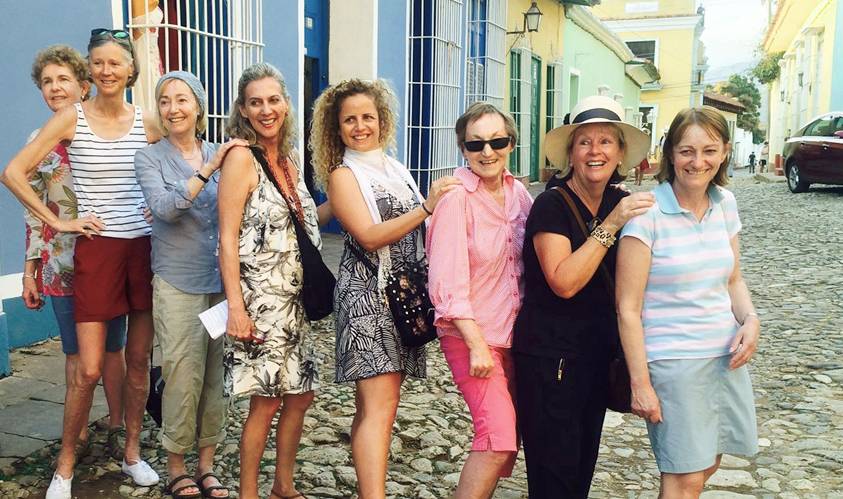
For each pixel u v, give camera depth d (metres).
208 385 3.47
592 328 2.70
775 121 38.94
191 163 3.36
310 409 4.50
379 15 9.14
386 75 9.47
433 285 2.73
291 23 7.41
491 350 2.77
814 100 25.77
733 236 2.68
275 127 3.06
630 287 2.55
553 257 2.64
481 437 2.74
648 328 2.58
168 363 3.28
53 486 3.35
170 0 6.08
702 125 2.46
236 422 4.29
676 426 2.53
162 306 3.27
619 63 27.48
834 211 14.06
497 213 2.79
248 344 3.04
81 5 5.39
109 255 3.29
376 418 2.95
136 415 3.56
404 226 2.82
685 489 2.57
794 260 9.34
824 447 4.05
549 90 18.75
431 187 2.79
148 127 3.46
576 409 2.69
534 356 2.70
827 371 5.24
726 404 2.59
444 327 2.81
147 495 3.46
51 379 4.75
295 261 3.08
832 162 16.73
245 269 3.02
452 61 10.99
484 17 12.80
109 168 3.32
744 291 2.72
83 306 3.27
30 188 3.19
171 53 6.07
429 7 10.39
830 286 7.86
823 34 24.45
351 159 3.03
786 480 3.69
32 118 5.18
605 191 2.86
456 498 2.74
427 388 4.94
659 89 36.06
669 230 2.53
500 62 13.55
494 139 2.75
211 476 3.49
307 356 3.17
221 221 3.00
